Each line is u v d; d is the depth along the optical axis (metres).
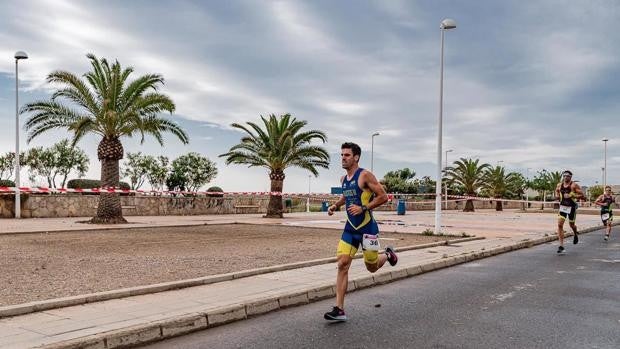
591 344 5.30
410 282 9.03
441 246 14.30
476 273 10.10
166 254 11.66
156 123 22.59
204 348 5.14
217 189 40.53
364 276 8.67
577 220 32.81
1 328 5.33
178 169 46.28
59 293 7.11
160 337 5.47
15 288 7.45
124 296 6.94
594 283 8.94
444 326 5.98
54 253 11.62
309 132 29.61
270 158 29.11
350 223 6.36
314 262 10.14
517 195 79.75
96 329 5.27
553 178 78.38
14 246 12.98
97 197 27.80
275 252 12.23
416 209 53.00
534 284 8.83
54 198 26.11
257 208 36.94
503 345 5.24
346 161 6.44
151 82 22.41
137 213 29.55
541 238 17.08
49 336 5.03
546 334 5.66
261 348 5.13
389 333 5.67
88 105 21.88
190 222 23.59
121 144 22.33
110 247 13.01
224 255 11.55
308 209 38.03
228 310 6.24
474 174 53.31
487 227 23.38
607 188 18.58
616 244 16.59
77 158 40.28
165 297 6.91
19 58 24.66
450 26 18.33
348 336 5.55
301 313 6.66
